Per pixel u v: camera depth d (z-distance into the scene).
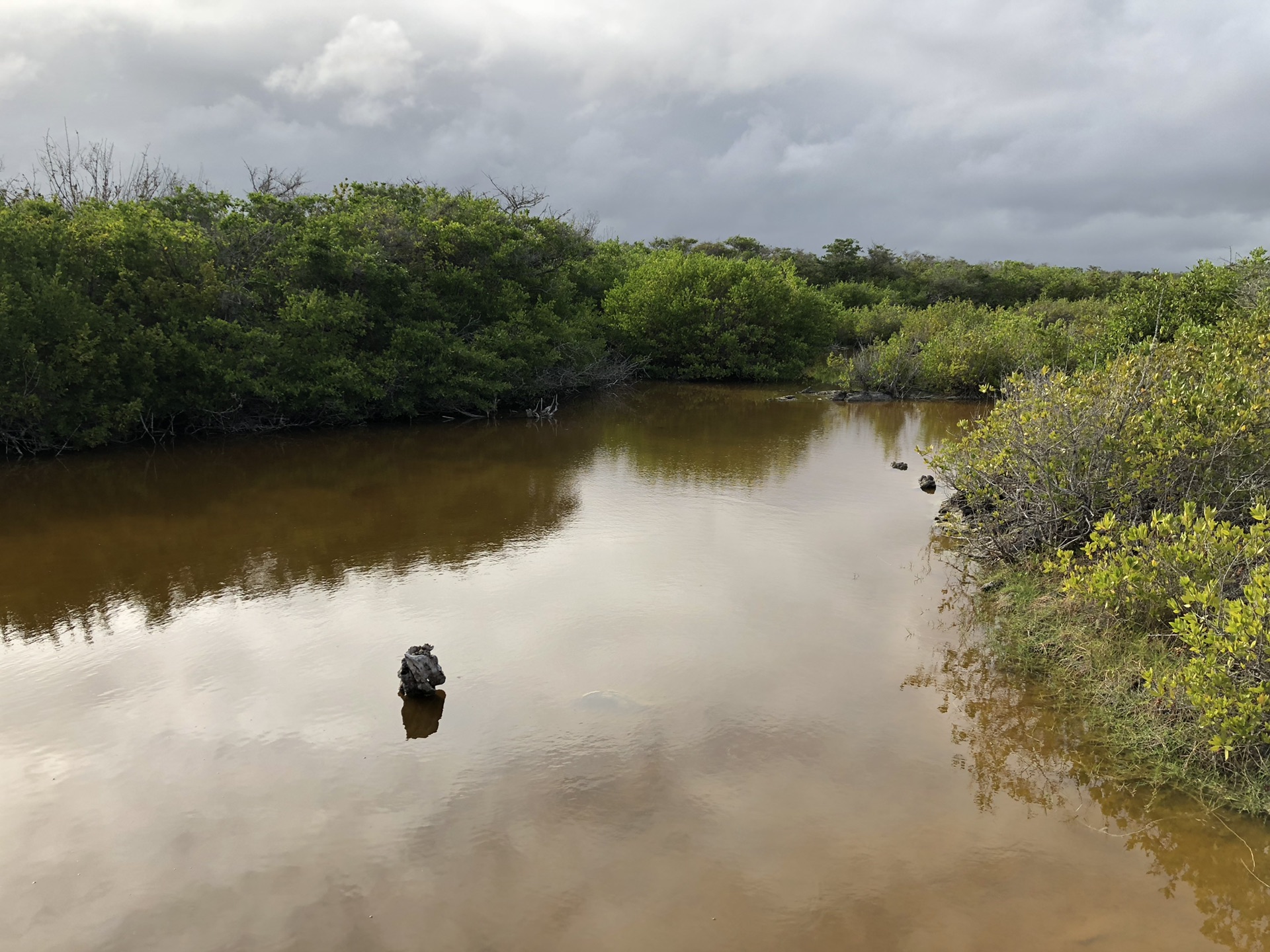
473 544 8.02
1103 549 5.71
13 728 4.78
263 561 7.55
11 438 11.76
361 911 3.42
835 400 18.52
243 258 14.80
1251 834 3.82
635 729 4.73
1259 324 8.79
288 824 3.96
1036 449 7.18
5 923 3.38
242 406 14.23
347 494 10.00
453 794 4.16
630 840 3.83
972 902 3.45
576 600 6.59
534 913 3.40
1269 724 4.05
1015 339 18.66
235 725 4.79
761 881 3.57
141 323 12.73
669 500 9.63
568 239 19.28
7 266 11.56
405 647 5.77
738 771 4.34
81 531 8.48
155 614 6.37
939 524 8.44
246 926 3.35
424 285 15.90
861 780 4.26
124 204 13.76
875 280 38.19
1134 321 12.99
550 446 13.11
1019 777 4.28
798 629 6.06
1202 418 6.43
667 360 22.48
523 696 5.09
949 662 5.55
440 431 14.59
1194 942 3.23
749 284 21.73
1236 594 5.02
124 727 4.78
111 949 3.25
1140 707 4.74
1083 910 3.40
